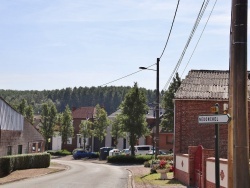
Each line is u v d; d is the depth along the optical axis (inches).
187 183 853.2
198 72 1272.1
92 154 2613.2
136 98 2116.1
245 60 318.3
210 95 1128.8
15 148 1664.6
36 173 1307.8
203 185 713.6
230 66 346.3
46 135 2999.5
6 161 1229.1
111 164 2005.4
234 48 320.8
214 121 360.8
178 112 1133.1
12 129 1612.9
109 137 3282.5
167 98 2425.0
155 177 1065.5
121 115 2165.4
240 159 310.2
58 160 2439.7
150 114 3122.5
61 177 1163.3
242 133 312.2
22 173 1296.8
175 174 1016.9
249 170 313.6
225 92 1143.0
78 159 2576.3
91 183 966.4
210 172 669.9
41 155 1628.9
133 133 2105.1
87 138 3287.4
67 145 3501.5
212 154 716.0
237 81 317.1
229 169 374.3
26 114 3193.9
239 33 319.9
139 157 2047.2
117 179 1091.9
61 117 3221.0
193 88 1163.3
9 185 918.4
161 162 1029.2
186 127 1123.9
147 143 3056.1
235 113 315.9
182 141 1119.6
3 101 1502.2
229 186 372.8
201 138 1115.9
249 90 1093.8
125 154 2138.3
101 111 2920.8
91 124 3002.0
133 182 947.3
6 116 1537.9
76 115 3607.3
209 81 1206.3
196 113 1124.5
